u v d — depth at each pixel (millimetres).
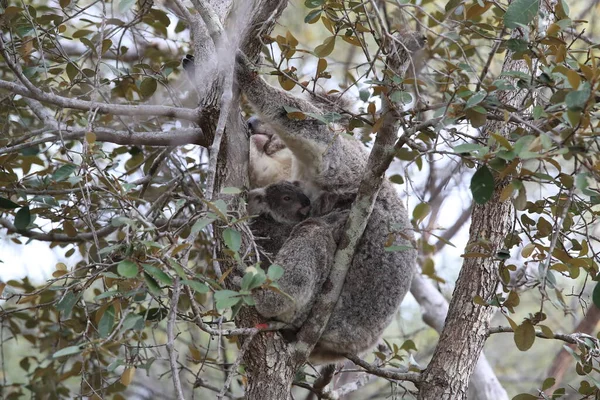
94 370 11164
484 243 7918
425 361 15805
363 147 11805
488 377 13273
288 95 10359
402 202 11070
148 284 6363
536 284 7914
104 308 6734
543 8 8977
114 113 9258
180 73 13172
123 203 7684
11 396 11664
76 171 8047
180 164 11922
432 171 14102
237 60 9602
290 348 9266
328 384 10914
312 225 10109
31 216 10148
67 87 10531
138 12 11219
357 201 9312
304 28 17016
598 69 6348
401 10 9188
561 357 14453
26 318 11555
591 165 6660
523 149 6430
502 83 7277
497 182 8094
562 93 7055
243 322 9242
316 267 9766
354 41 8641
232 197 8805
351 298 10430
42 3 14125
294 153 10664
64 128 10641
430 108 7660
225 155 9172
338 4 8547
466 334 9383
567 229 8211
